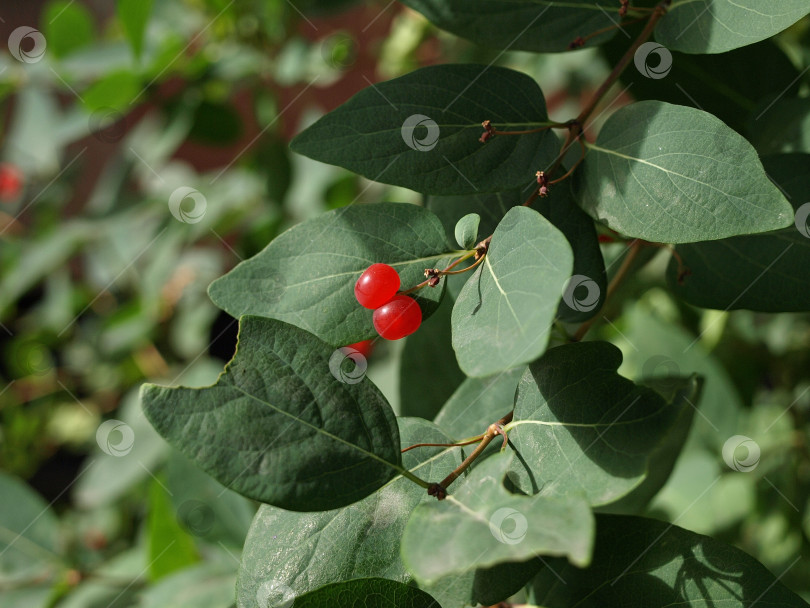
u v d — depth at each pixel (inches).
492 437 9.0
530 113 9.7
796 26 14.9
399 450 8.7
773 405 17.4
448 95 9.6
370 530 9.0
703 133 9.0
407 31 22.9
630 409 8.7
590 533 7.6
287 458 8.4
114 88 17.5
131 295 27.2
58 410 27.8
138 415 20.5
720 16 9.7
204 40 19.5
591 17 10.4
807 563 15.0
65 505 29.0
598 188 9.4
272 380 8.6
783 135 10.7
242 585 9.0
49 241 22.7
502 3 10.3
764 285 10.2
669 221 8.9
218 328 26.6
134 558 15.6
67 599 14.8
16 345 26.1
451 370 11.2
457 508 8.2
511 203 10.1
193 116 19.0
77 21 18.5
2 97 22.5
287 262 9.3
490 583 9.0
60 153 25.4
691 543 9.2
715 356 17.0
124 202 22.5
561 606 9.4
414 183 9.4
